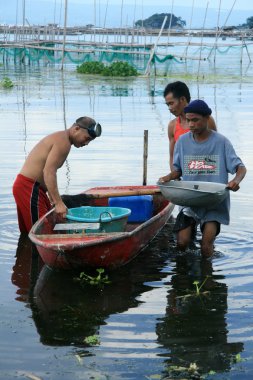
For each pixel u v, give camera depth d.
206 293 6.21
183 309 5.81
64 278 6.70
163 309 5.83
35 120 16.89
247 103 20.75
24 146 13.34
